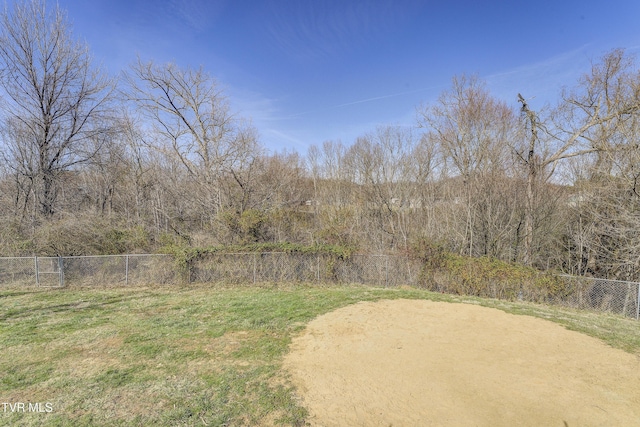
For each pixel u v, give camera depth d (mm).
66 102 19297
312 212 27219
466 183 18281
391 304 10570
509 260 15469
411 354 6711
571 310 10727
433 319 9047
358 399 5027
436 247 13875
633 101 12625
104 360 6281
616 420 4555
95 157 20859
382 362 6328
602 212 13375
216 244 16422
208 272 14070
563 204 16078
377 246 19281
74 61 19422
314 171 34250
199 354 6594
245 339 7441
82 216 17281
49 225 15500
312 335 7738
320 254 14500
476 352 6836
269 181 23969
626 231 12047
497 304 10719
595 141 13938
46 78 18828
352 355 6641
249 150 21031
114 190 23219
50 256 14328
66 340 7281
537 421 4527
